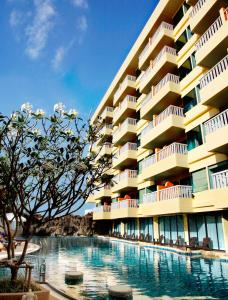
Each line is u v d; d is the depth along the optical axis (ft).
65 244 81.71
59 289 23.97
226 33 45.14
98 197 117.29
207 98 47.52
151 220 76.54
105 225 121.80
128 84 98.17
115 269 37.76
